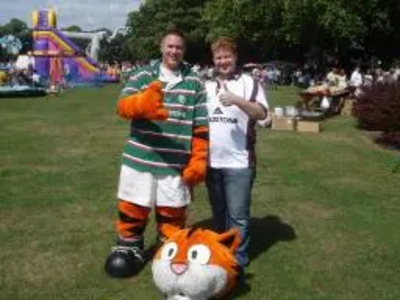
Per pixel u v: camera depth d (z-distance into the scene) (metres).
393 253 4.28
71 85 26.78
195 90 3.60
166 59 3.59
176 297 3.04
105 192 5.75
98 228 4.67
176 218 3.68
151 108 3.42
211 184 3.78
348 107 14.06
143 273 3.78
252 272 3.87
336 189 6.08
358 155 8.22
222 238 3.17
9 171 6.64
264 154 8.07
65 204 5.31
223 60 3.66
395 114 9.91
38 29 27.78
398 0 24.97
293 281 3.76
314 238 4.55
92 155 7.75
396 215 5.20
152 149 3.59
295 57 35.22
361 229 4.78
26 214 5.00
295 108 12.33
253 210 5.27
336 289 3.67
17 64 27.45
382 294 3.63
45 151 8.00
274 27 27.14
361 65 29.38
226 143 3.66
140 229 3.76
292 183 6.31
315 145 8.97
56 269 3.86
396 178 6.75
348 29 22.78
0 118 12.11
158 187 3.65
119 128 10.60
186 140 3.60
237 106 3.55
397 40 29.30
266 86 26.45
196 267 2.99
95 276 3.75
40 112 13.59
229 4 27.69
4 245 4.27
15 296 3.48
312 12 22.92
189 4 42.41
